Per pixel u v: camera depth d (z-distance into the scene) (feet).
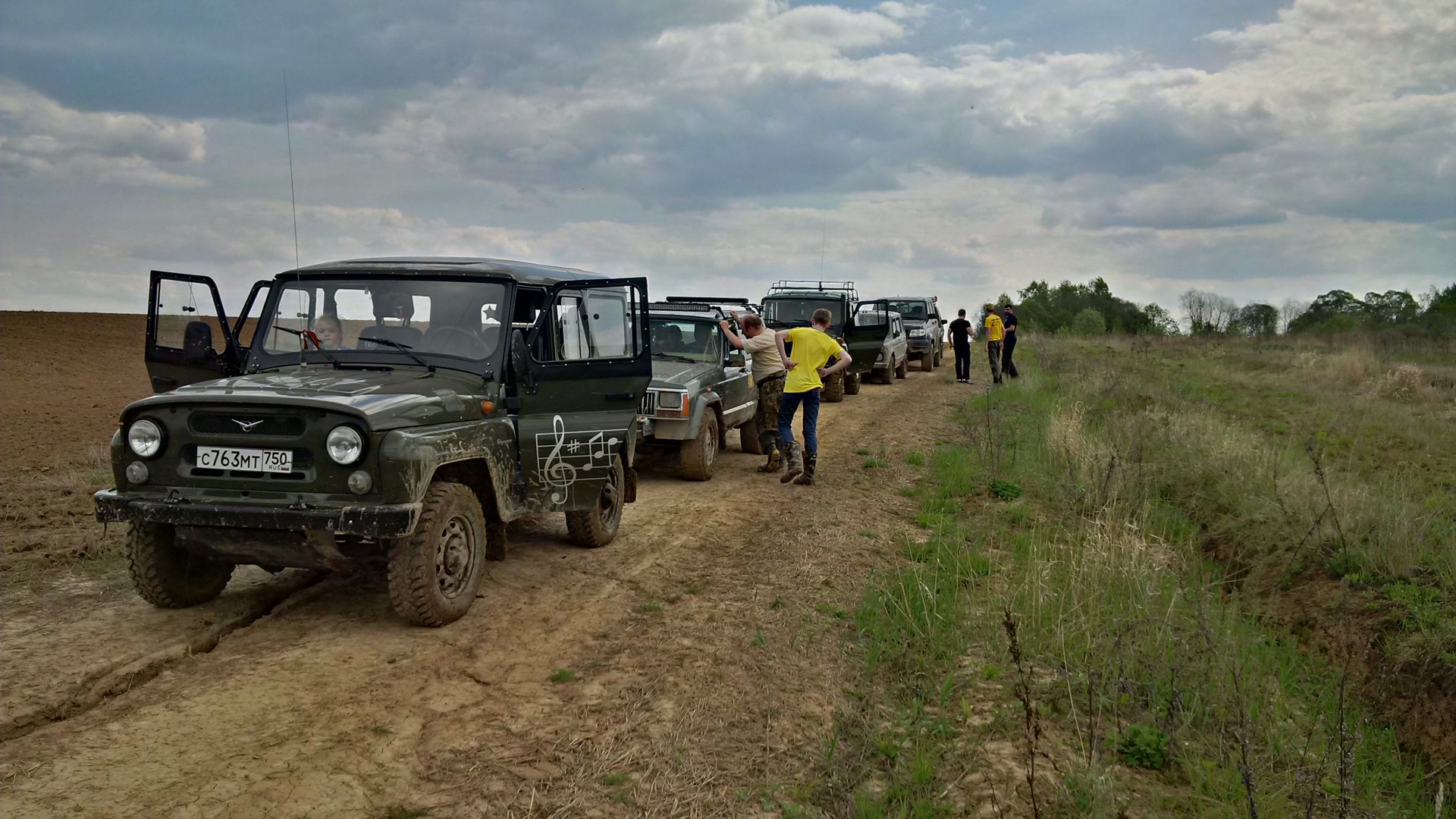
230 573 20.30
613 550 25.46
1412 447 41.63
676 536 27.12
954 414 56.65
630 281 23.20
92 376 68.28
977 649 18.53
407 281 21.31
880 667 17.66
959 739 14.76
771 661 17.71
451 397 19.03
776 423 38.06
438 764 13.33
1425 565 22.54
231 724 14.16
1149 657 17.35
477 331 20.95
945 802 12.88
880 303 72.13
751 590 22.12
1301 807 12.90
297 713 14.64
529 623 19.33
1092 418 49.47
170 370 21.88
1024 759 14.07
